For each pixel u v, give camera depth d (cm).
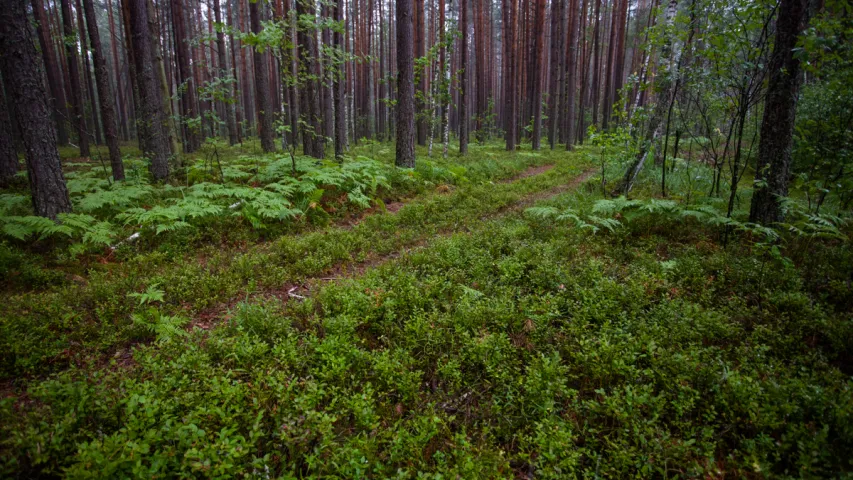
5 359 432
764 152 704
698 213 782
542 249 711
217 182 1206
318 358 441
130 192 1020
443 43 1942
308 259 719
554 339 477
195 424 333
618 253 709
